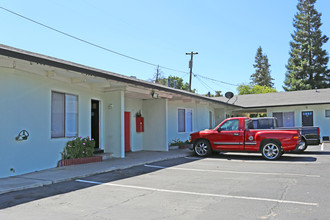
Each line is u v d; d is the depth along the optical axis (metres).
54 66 8.00
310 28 49.78
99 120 13.00
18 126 8.61
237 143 12.75
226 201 5.75
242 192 6.48
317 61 48.50
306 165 10.41
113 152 12.79
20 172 8.60
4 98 8.27
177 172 9.27
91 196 6.22
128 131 15.10
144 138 16.19
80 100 11.58
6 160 8.22
